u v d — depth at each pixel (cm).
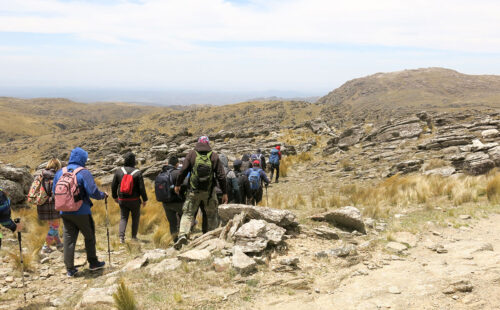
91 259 639
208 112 15700
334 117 12694
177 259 594
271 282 494
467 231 746
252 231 616
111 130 11512
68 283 584
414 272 523
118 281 523
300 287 486
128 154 811
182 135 5016
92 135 11094
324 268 550
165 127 13262
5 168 1177
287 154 2638
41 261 688
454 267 531
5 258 700
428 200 1073
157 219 1050
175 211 822
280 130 3959
